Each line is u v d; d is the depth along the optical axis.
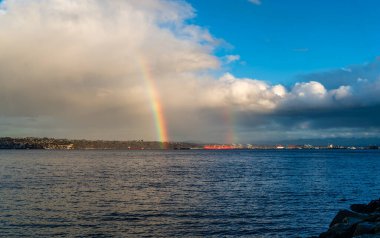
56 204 44.38
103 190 58.47
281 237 30.44
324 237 25.58
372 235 21.22
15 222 34.34
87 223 34.38
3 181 70.56
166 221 35.66
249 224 34.78
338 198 52.25
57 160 173.75
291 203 47.03
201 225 34.19
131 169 111.88
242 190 60.31
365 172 102.94
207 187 64.38
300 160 195.25
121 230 31.95
